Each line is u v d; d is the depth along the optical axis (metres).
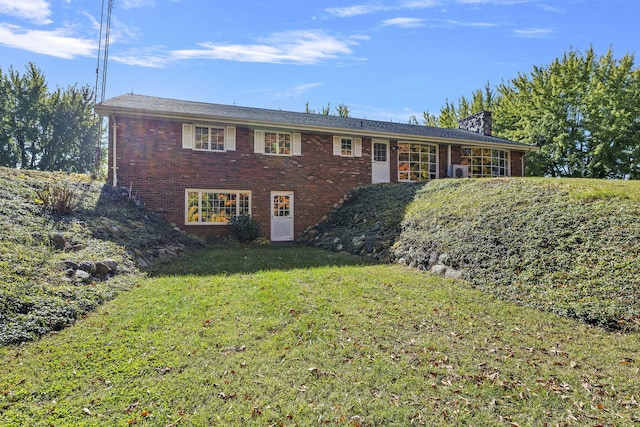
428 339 4.45
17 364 3.61
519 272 6.62
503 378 3.57
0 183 8.61
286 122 14.14
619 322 4.84
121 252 7.74
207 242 12.73
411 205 11.69
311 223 14.99
